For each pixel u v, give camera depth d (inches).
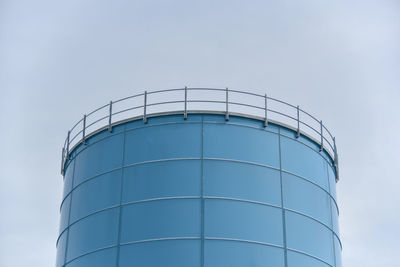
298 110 1109.7
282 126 1073.5
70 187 1119.0
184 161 999.6
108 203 1015.0
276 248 966.4
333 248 1062.4
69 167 1154.0
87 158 1097.4
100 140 1088.8
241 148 1020.5
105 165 1055.0
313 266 996.6
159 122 1042.7
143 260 939.3
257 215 976.3
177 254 930.7
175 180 986.1
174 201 970.1
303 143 1093.8
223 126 1032.2
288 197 1019.9
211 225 951.0
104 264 967.6
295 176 1047.0
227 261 929.5
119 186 1017.5
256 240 957.2
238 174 997.2
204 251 931.3
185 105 1045.2
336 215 1128.2
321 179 1099.9
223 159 1003.3
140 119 1058.7
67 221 1085.8
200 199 968.3
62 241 1084.5
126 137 1055.6
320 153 1127.6
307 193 1051.3
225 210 964.6
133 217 978.1
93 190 1050.1
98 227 1007.0
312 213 1042.7
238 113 1043.9
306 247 1002.1
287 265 964.0
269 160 1031.0
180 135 1022.4
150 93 1075.3
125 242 965.2
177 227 949.8
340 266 1081.4
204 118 1035.9
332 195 1125.7
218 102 1053.2
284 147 1059.9
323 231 1050.1
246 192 987.9
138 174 1010.1
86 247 1007.0
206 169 992.2
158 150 1017.5
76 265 1010.7
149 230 957.8
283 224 991.6
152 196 981.8
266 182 1009.5
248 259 938.7
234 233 951.0
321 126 1148.5
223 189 980.6
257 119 1055.0
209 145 1011.9
